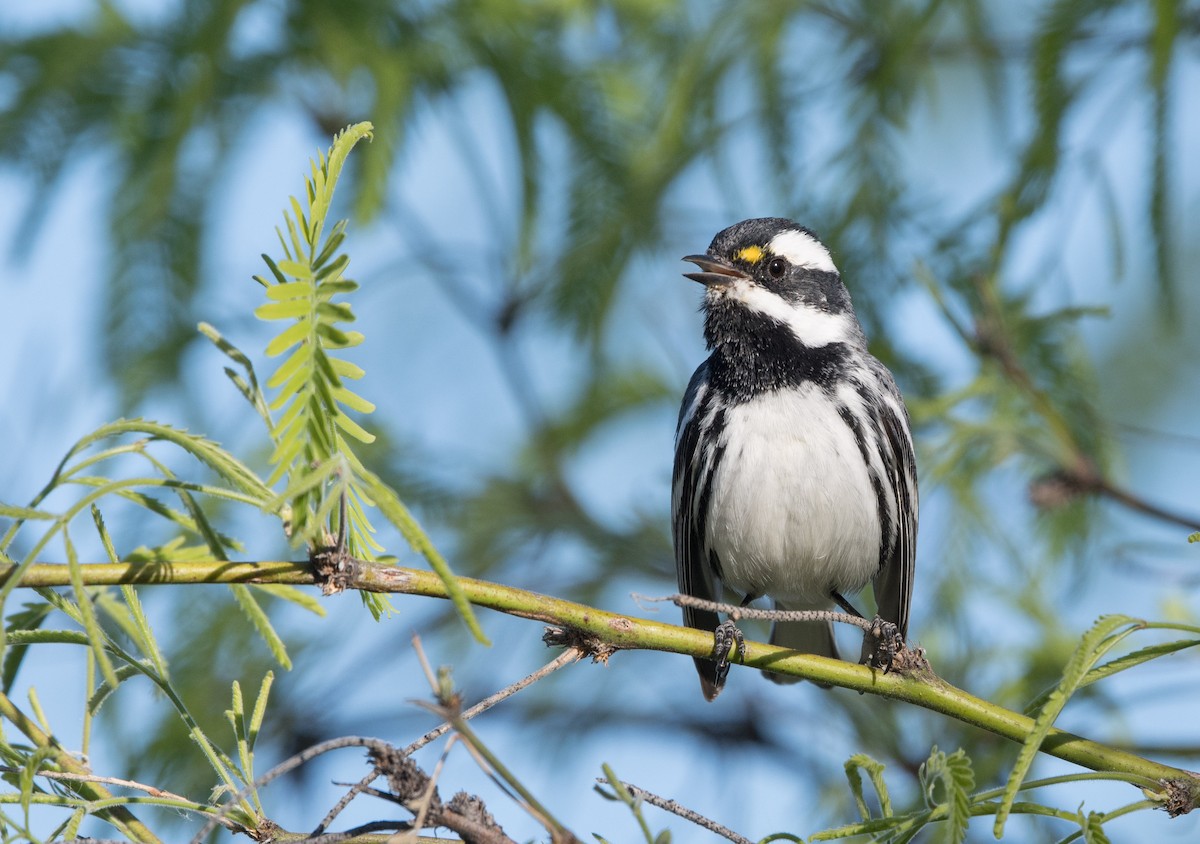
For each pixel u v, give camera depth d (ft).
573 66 36.27
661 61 39.06
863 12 36.14
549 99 35.01
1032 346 33.86
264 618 18.16
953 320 32.22
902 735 36.19
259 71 33.96
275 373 15.81
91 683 18.39
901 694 22.18
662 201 38.09
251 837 18.01
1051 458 33.83
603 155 36.01
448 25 34.47
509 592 19.76
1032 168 31.22
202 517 17.66
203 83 29.94
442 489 40.52
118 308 31.55
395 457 40.60
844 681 22.39
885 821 17.71
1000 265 32.22
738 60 35.35
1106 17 31.17
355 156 32.40
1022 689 32.94
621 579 42.29
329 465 15.52
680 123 35.24
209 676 34.68
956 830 16.39
